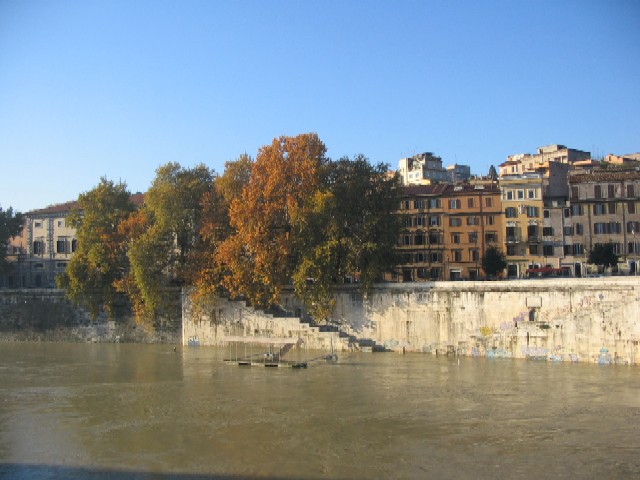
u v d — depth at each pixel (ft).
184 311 310.24
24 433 151.02
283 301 298.35
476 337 250.98
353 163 287.69
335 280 281.54
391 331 272.92
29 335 343.87
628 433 144.25
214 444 140.77
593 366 221.25
